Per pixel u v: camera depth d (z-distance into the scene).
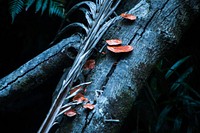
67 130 1.12
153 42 1.25
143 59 1.22
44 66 1.32
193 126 1.65
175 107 1.71
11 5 1.43
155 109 1.68
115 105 1.15
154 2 1.33
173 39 1.28
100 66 1.21
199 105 1.63
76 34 1.34
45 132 1.09
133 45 1.24
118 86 1.17
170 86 1.71
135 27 1.27
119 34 1.26
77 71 1.13
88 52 1.15
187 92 1.67
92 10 1.24
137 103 1.67
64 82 1.12
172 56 1.73
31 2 1.44
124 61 1.20
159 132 1.69
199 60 1.76
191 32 1.75
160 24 1.29
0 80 1.32
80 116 1.13
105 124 1.12
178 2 1.34
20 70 1.32
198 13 1.38
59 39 1.71
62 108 1.10
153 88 1.65
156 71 1.61
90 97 1.16
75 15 1.63
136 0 1.42
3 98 1.31
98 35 1.18
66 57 1.31
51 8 1.45
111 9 1.21
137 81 1.20
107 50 1.23
